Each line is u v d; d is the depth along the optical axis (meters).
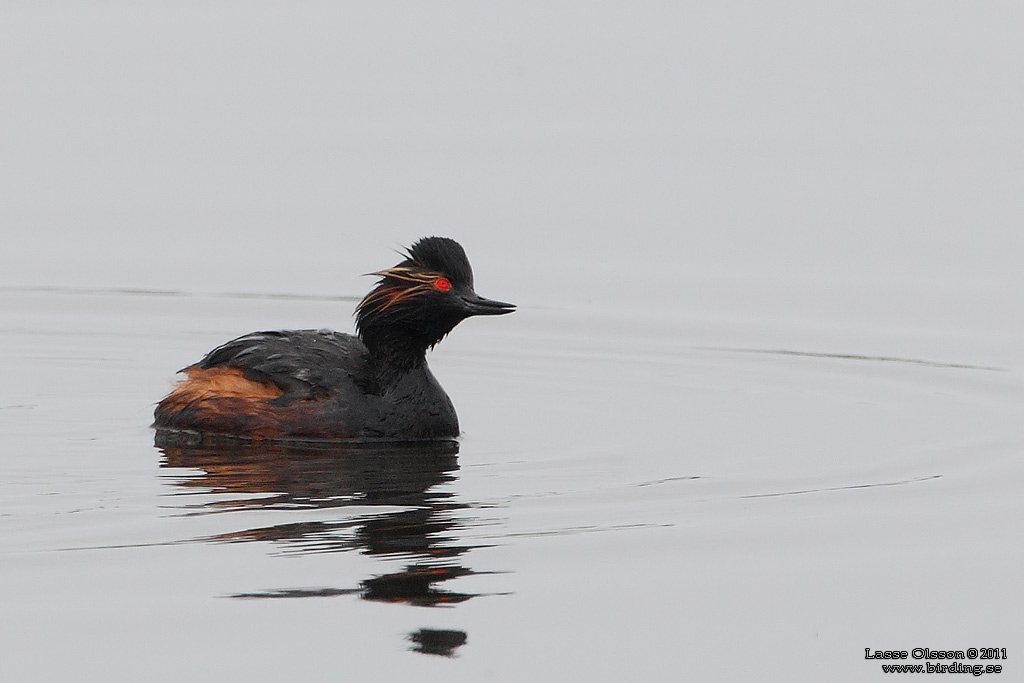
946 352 20.75
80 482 14.12
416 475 14.59
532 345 21.31
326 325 22.28
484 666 10.64
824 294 23.34
